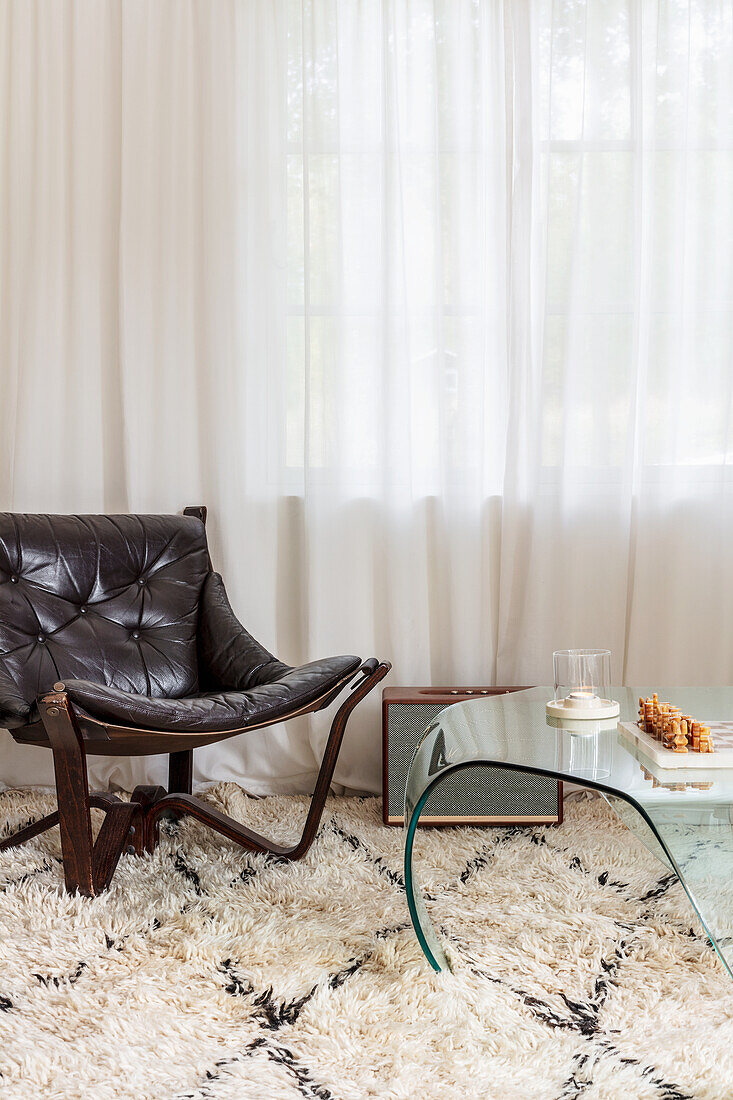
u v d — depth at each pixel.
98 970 1.56
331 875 1.98
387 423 2.56
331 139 2.54
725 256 2.56
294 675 2.00
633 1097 1.21
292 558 2.66
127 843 2.06
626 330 2.55
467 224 2.57
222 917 1.75
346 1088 1.25
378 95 2.57
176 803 2.06
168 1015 1.42
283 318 2.62
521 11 2.52
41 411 2.59
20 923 1.74
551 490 2.57
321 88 2.54
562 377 2.55
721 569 2.60
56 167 2.57
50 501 2.60
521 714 1.72
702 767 1.36
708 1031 1.37
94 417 2.60
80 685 1.65
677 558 2.59
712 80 2.53
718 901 1.11
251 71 2.58
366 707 2.61
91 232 2.58
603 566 2.59
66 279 2.58
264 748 2.63
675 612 2.59
